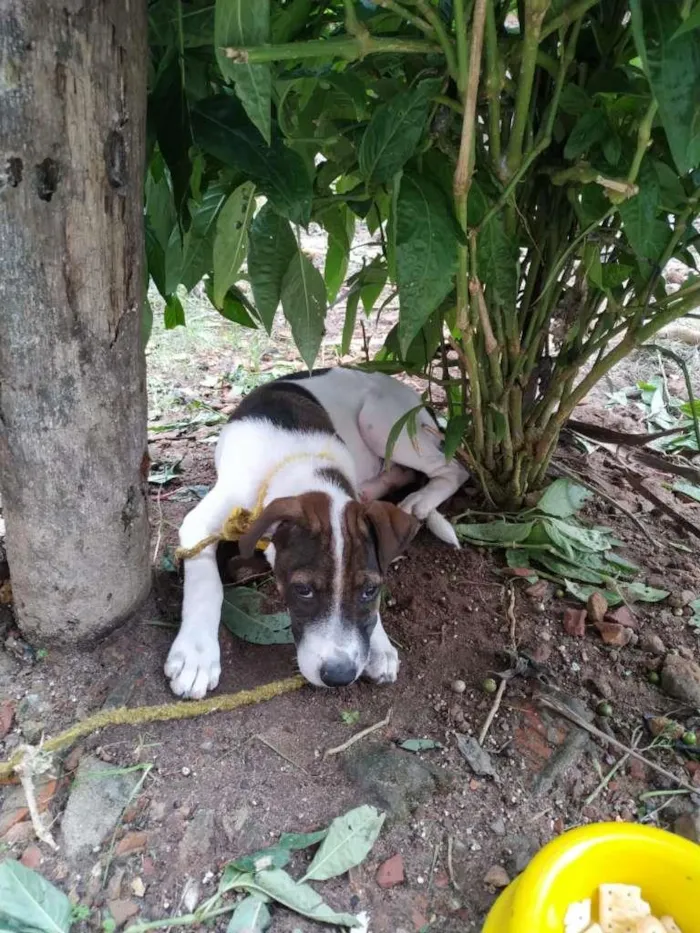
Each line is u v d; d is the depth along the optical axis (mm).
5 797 501
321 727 550
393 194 471
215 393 1081
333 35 492
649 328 628
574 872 438
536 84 560
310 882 465
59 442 500
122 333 500
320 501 574
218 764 519
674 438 958
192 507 774
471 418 696
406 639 631
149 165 557
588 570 712
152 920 445
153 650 579
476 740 559
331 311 1369
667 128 363
